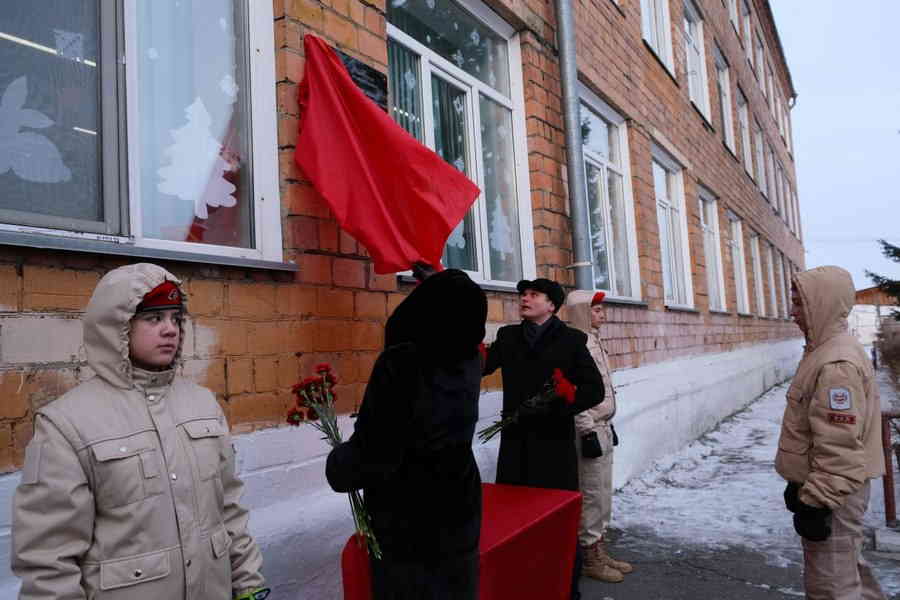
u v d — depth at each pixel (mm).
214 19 2828
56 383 2014
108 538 1395
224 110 2828
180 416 1589
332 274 3037
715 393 8922
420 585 1744
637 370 6559
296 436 2771
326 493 2869
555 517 2453
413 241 2865
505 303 4500
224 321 2533
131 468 1429
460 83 4715
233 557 1680
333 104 2883
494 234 4945
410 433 1716
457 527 1774
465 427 1823
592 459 3545
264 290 2709
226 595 1596
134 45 2477
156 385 1560
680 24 9789
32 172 2145
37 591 1292
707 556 3932
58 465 1341
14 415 1907
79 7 2324
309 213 2953
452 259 4371
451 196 2965
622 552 4035
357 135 2914
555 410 3037
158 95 2582
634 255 7184
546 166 5270
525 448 3150
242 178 2859
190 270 2436
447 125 4559
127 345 1494
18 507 1334
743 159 14375
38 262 1998
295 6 2992
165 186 2570
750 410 10508
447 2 4676
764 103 18078
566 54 5445
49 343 2004
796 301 2564
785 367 16609
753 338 13336
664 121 8461
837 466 2225
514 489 2750
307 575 2648
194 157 2686
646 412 6305
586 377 3141
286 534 2582
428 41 4453
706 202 11266
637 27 7738
